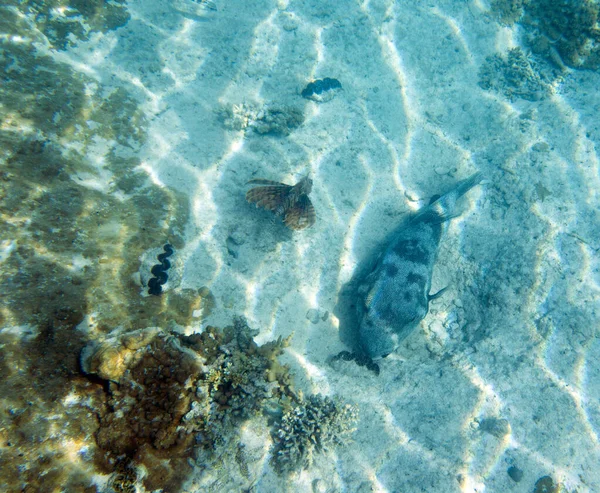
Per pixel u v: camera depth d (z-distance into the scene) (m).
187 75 1.75
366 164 1.75
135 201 1.38
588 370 1.39
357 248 1.61
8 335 1.02
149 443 1.03
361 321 1.39
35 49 1.46
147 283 1.25
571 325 1.44
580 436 1.31
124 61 1.66
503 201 1.69
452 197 1.63
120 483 0.99
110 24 1.71
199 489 1.06
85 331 1.10
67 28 1.59
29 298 1.07
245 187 1.56
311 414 1.23
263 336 1.39
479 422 1.34
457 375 1.42
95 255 1.20
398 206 1.70
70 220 1.21
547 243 1.56
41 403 0.99
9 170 1.18
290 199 1.41
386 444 1.28
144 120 1.58
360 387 1.38
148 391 1.06
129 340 1.08
